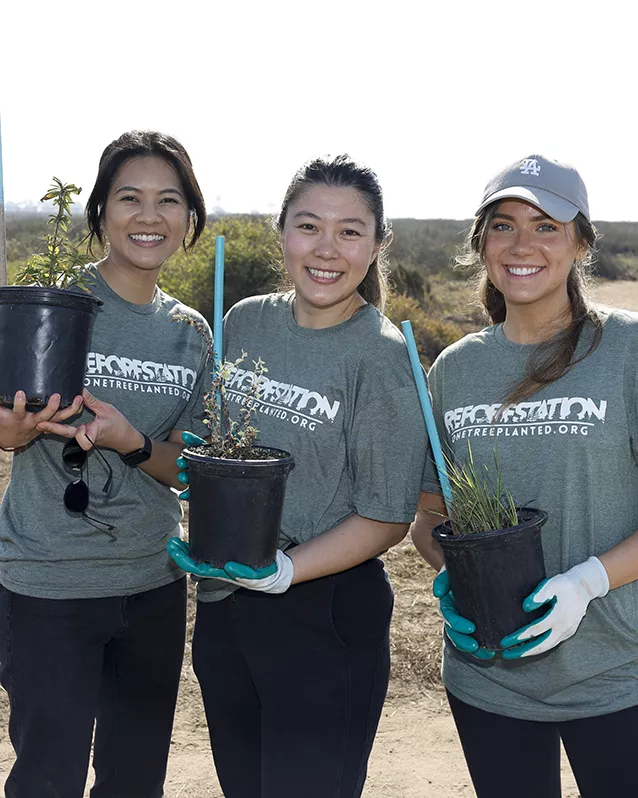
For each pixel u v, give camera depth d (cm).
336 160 261
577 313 245
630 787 233
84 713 280
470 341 261
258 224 1423
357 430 258
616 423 232
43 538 280
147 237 292
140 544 289
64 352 245
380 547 262
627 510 238
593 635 236
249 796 280
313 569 252
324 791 256
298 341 269
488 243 252
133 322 296
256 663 265
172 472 288
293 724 261
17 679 279
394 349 262
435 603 547
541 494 239
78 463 273
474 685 250
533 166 244
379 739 415
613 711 234
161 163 290
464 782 380
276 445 263
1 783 358
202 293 1340
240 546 231
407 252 3731
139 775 313
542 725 244
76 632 281
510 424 244
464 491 236
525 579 224
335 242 256
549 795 248
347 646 265
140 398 291
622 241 5112
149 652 304
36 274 263
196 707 434
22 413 243
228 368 251
